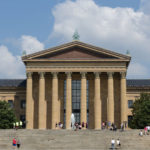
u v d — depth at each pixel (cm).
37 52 11856
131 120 12394
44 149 7625
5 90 13725
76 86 12369
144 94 12531
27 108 11800
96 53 11875
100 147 7775
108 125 11444
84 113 11675
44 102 12075
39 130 9450
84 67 11838
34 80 12388
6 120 11725
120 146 7819
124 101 11694
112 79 11800
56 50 11850
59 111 12250
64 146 7844
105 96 12312
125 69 11788
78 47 11906
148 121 11688
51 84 12388
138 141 8188
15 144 7656
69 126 11606
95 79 11812
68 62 11844
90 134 8912
